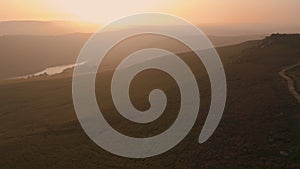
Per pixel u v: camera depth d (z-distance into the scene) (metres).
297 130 41.88
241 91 61.16
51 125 71.38
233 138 44.66
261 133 43.69
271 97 53.88
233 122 49.16
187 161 42.34
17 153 55.75
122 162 46.47
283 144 39.75
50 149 55.69
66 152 53.44
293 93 53.47
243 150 41.03
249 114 49.97
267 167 36.22
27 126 74.75
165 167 42.28
